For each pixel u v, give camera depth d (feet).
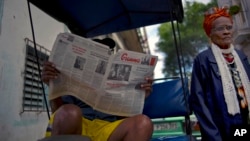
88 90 4.65
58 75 4.61
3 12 7.18
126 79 4.74
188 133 5.80
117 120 5.00
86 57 4.57
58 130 3.87
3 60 7.08
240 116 4.93
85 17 8.91
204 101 5.18
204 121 4.96
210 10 6.06
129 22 9.21
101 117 5.08
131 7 8.39
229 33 5.52
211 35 5.75
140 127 4.19
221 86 5.07
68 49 4.57
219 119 5.00
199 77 5.40
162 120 8.18
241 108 4.99
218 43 5.62
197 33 37.14
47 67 4.57
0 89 6.89
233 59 5.42
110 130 4.57
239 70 5.27
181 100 6.25
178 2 6.55
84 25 9.40
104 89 4.63
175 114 6.22
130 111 4.82
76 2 7.98
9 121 7.29
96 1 8.09
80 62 4.58
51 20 10.85
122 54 4.65
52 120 4.41
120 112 4.82
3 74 7.06
